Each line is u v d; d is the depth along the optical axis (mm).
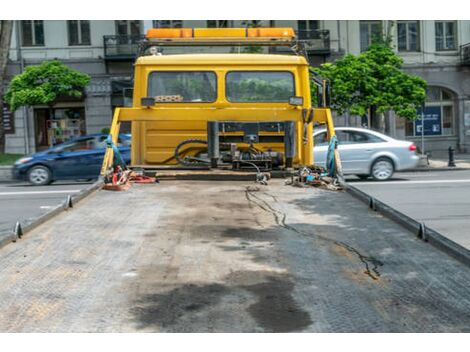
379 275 3186
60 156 17203
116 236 3889
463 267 3271
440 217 10586
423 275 3180
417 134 31125
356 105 22312
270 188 5648
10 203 13391
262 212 4562
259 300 2902
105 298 2918
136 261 3402
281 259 3428
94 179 17547
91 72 29203
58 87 23078
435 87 31469
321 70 23109
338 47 29562
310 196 5227
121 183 5719
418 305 2854
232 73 7070
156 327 2672
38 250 3602
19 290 3006
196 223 4219
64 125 29594
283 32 8086
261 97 7055
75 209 4688
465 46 30578
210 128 6238
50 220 4316
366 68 21922
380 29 27312
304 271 3244
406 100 22469
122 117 6281
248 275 3189
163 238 3840
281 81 7066
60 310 2807
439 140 31328
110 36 28797
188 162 6820
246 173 6156
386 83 22203
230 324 2695
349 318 2748
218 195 5266
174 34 7977
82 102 29422
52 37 29109
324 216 4430
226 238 3836
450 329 2668
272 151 6434
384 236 3873
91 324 2688
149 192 5441
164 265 3334
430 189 14703
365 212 4562
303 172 6184
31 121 29484
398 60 22812
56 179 17203
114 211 4613
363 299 2914
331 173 6176
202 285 3062
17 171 17250
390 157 16469
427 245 3674
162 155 7055
